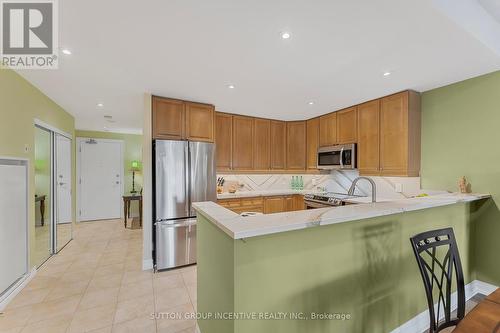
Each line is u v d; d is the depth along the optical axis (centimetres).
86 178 568
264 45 183
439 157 271
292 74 237
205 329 162
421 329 187
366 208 158
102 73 236
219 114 390
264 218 129
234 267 111
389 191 317
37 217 307
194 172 313
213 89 281
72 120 423
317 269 136
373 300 161
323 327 140
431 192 274
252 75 239
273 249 121
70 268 300
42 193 321
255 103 340
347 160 350
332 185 421
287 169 451
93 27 160
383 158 303
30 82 263
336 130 377
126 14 146
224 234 125
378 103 311
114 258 335
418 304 187
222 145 393
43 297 233
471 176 247
